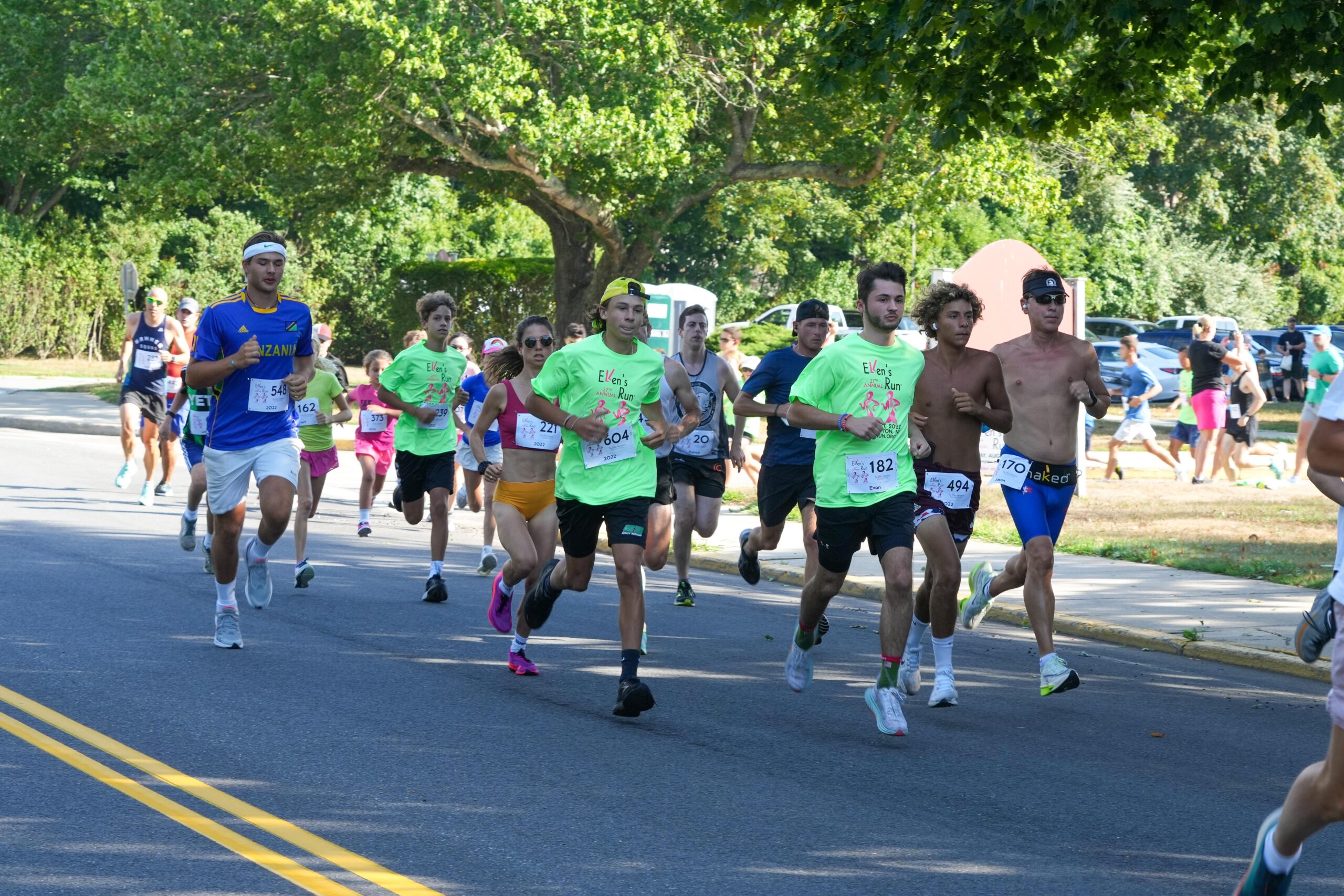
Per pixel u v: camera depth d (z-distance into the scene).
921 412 20.23
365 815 14.67
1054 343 21.66
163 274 127.88
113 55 81.12
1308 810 10.22
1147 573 33.59
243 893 12.37
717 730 18.88
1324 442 10.50
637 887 12.77
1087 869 13.75
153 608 25.92
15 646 22.34
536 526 23.05
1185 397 55.50
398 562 33.72
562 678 21.73
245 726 18.05
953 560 19.53
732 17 35.41
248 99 76.88
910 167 78.44
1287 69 32.00
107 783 15.50
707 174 81.38
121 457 56.97
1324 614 19.97
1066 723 20.16
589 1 69.69
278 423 22.28
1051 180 80.19
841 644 25.61
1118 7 29.34
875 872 13.40
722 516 43.84
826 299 151.25
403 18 68.69
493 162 76.25
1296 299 162.25
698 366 28.91
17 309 120.38
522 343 22.98
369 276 136.62
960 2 29.80
